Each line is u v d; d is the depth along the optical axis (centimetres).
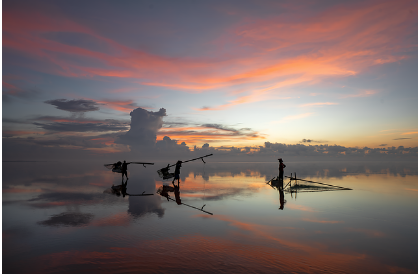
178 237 562
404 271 399
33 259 443
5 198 1080
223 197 1109
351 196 1124
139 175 2470
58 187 1463
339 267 414
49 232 598
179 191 1307
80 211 827
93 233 590
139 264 421
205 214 784
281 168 1534
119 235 575
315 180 1820
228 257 451
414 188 1372
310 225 659
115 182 1759
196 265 418
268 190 1339
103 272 394
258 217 746
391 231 607
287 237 564
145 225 660
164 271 396
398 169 3425
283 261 435
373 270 403
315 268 409
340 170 3203
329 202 983
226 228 633
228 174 2570
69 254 465
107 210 841
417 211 823
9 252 476
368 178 1973
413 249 492
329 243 525
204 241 536
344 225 660
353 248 496
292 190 1330
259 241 537
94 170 3341
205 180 1914
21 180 1881
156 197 1112
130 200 1034
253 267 411
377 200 1020
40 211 827
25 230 615
